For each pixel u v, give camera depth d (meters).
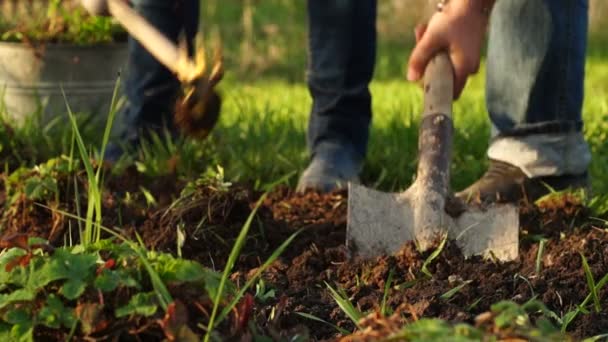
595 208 2.47
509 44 2.53
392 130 3.16
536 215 2.42
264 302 2.03
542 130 2.55
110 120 2.02
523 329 1.65
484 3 2.38
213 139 2.89
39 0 3.67
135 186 2.62
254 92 4.71
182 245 2.24
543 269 2.16
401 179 2.81
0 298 1.74
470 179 2.80
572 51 2.51
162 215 2.35
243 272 2.23
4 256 1.79
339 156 2.75
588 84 5.02
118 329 1.73
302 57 6.02
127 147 2.89
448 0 2.38
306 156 2.91
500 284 2.10
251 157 2.86
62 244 2.32
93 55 3.17
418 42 2.44
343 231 2.39
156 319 1.72
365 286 2.12
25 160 2.88
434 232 2.27
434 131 2.35
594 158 2.91
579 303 2.05
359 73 2.77
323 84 2.78
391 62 5.89
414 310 2.00
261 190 2.68
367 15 2.74
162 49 2.16
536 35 2.50
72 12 3.38
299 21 7.00
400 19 7.05
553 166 2.56
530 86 2.53
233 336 1.77
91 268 1.75
